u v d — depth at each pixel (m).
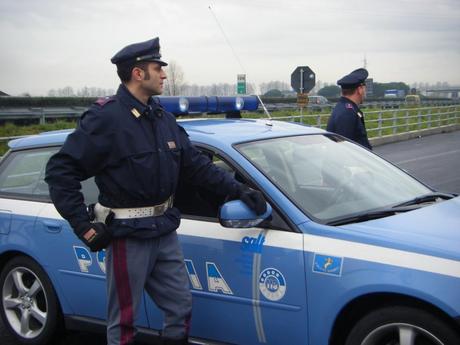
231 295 3.24
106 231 2.94
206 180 3.22
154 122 3.03
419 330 2.71
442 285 2.64
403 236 2.90
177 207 3.52
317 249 2.97
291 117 18.69
